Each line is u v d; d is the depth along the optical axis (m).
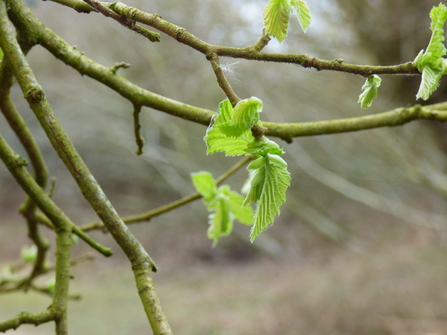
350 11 7.82
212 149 0.81
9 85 1.43
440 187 9.33
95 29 11.38
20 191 18.86
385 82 8.24
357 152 11.84
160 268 15.07
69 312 11.33
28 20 1.38
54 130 0.94
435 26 0.88
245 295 11.48
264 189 0.81
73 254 15.56
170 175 15.04
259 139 0.80
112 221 0.90
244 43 9.34
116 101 13.16
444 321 7.73
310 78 9.77
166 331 0.80
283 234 15.11
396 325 7.98
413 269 9.76
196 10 9.48
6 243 16.33
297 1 0.92
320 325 8.94
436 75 0.88
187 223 16.61
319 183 13.52
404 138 9.68
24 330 9.15
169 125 13.38
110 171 16.50
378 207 11.29
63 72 13.05
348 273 10.77
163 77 11.54
